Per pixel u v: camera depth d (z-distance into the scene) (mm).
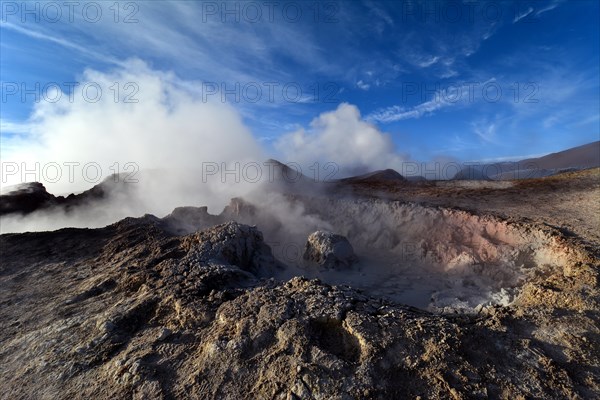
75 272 10227
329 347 5668
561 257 9562
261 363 5242
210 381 5039
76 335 6785
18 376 5855
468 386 4668
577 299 6594
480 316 6867
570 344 5438
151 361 5637
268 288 7520
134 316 7039
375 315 6301
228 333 5930
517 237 11570
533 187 18125
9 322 7703
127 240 12125
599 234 10477
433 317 6332
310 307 6402
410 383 4773
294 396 4578
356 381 4738
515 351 5324
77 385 5457
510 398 4516
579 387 4672
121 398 4996
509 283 10305
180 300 7105
